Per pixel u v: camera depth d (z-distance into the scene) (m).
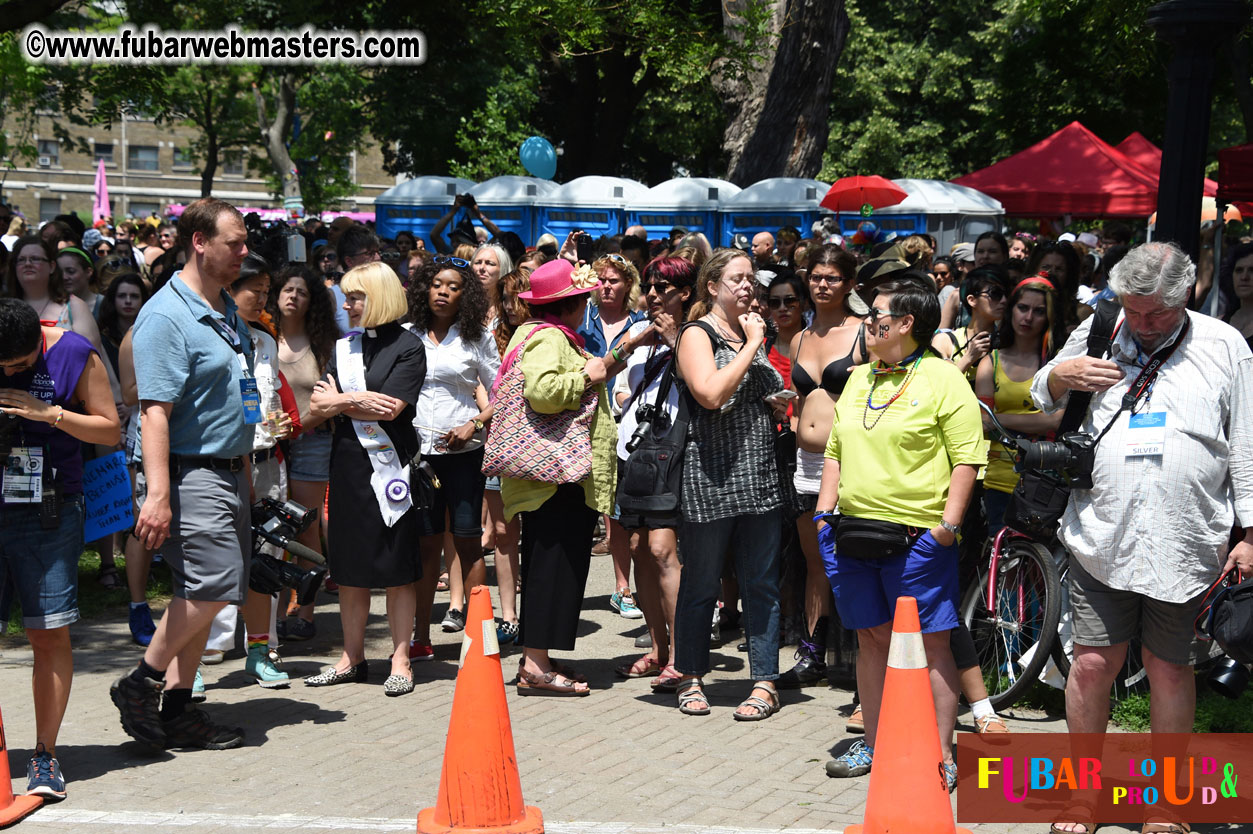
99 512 4.69
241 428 4.85
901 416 4.36
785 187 16.39
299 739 5.09
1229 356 3.88
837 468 4.62
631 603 7.61
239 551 4.87
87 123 28.12
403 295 5.86
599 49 18.58
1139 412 3.94
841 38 17.03
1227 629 3.78
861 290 5.77
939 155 37.34
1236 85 13.68
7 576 4.39
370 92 33.88
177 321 4.70
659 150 37.75
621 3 16.97
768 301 6.55
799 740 5.13
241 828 4.05
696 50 16.53
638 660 6.41
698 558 5.49
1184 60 5.53
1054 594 5.15
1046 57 30.30
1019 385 5.62
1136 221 18.42
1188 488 3.87
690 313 5.73
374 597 7.99
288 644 6.82
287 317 6.74
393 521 5.75
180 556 4.78
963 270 10.60
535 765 4.77
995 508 5.68
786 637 6.73
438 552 6.46
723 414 5.52
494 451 5.73
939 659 4.50
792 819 4.19
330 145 38.81
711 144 35.22
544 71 28.89
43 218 66.75
